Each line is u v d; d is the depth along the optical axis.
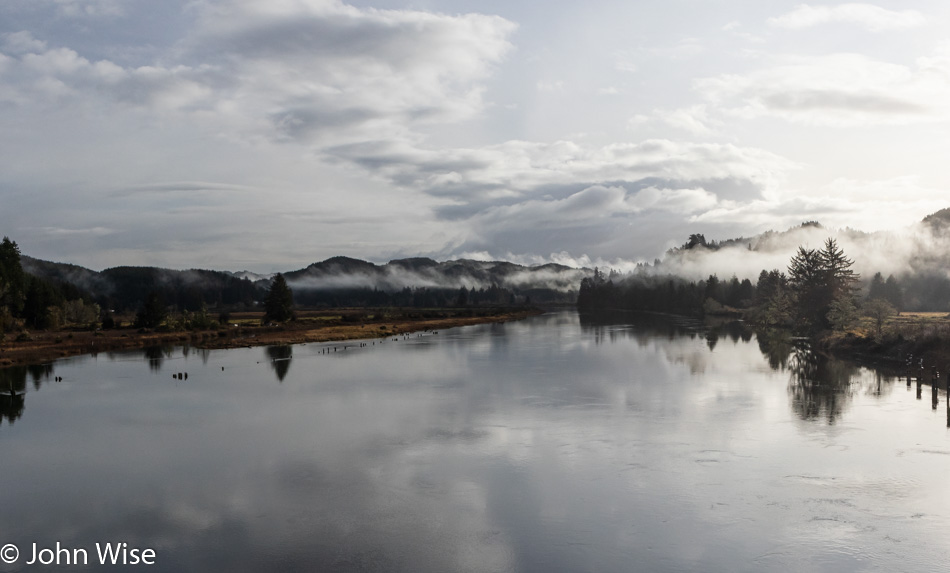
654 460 41.81
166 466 42.69
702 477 38.47
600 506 34.44
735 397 61.94
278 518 33.66
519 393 65.69
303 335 141.12
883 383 69.25
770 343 118.75
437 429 50.91
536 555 29.19
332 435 49.78
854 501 34.44
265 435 50.28
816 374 76.44
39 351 108.69
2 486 39.19
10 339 127.38
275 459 43.78
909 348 83.31
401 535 31.39
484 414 55.97
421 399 63.59
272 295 187.25
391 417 55.66
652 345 116.75
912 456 41.72
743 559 28.48
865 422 50.75
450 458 43.19
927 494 35.25
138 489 38.41
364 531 31.91
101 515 34.50
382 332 149.50
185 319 165.62
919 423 50.28
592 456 42.94
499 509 34.28
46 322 162.75
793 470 39.38
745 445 44.81
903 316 190.12
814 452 42.88
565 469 40.44
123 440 49.53
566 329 167.88
